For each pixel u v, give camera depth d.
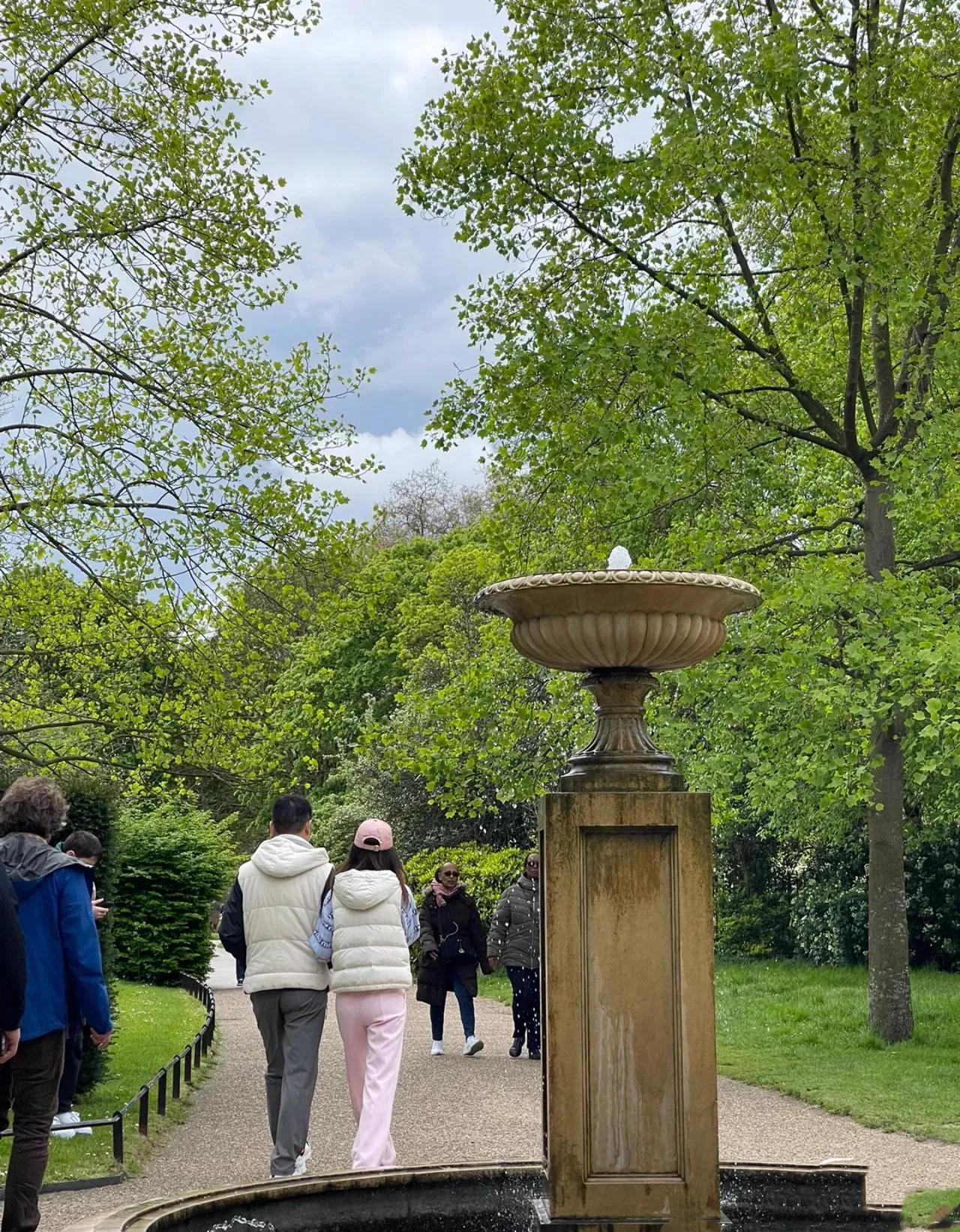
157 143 11.99
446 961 12.95
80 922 5.10
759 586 12.30
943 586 14.02
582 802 4.43
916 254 12.85
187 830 22.09
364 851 6.83
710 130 12.30
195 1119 9.21
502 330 13.78
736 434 13.88
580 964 4.39
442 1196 4.93
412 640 35.56
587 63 13.45
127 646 13.59
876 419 16.19
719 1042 13.72
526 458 13.95
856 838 22.09
